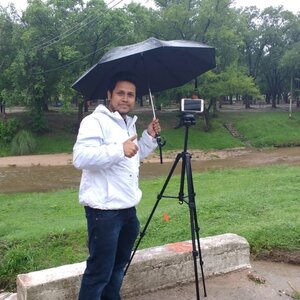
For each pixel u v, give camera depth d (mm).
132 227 3047
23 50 29875
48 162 25781
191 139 32719
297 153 28672
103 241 2805
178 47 3072
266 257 4723
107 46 30797
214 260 4035
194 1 35406
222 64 35812
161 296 3682
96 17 29344
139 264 3689
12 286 5203
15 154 29391
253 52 51188
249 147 32531
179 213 6832
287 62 41344
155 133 3238
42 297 3371
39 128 32344
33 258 5711
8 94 30625
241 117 39719
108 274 2900
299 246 4820
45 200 11719
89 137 2678
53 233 6551
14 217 9367
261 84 54625
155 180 15625
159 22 34531
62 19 30203
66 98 30750
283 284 3914
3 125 31422
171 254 3840
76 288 3492
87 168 2633
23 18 31641
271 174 13164
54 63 30938
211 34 33531
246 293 3705
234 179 12977
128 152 2617
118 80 2902
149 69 3336
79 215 8977
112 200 2775
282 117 39938
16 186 18078
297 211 6418
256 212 6660
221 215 6652
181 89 31578
